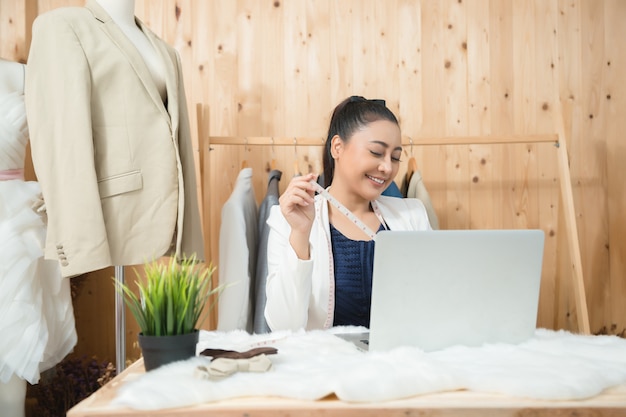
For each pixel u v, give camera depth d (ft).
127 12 6.55
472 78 9.23
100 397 2.67
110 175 5.96
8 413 6.33
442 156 9.22
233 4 9.10
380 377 2.61
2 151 6.85
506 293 3.44
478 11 9.25
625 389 2.72
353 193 5.98
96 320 8.80
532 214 9.29
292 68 9.12
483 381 2.67
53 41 5.79
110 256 5.75
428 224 6.30
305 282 4.85
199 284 3.47
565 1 9.35
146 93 6.16
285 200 4.68
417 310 3.29
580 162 9.40
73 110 5.70
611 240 9.41
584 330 7.77
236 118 9.09
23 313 6.22
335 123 6.13
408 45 9.18
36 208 6.86
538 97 9.30
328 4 9.14
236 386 2.61
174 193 6.22
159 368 2.95
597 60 9.39
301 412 2.47
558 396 2.54
